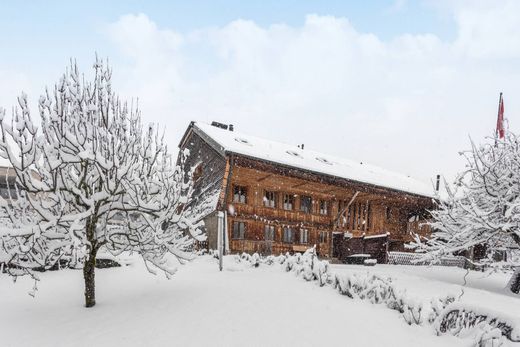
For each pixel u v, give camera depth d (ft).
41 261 21.07
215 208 55.88
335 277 28.35
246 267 40.11
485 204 42.63
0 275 33.88
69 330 18.69
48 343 16.97
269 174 61.77
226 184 55.83
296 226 70.79
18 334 18.29
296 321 19.06
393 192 72.18
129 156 22.24
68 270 37.01
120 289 28.78
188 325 18.49
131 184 22.65
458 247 42.96
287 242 68.69
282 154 68.23
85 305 23.45
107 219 23.18
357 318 20.24
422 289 33.99
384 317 20.95
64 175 21.11
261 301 22.81
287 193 73.31
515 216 36.94
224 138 64.64
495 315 16.70
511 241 43.27
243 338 16.63
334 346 15.89
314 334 17.24
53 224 19.47
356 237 75.82
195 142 77.05
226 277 32.01
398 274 44.93
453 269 60.95
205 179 69.56
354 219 81.87
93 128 21.16
